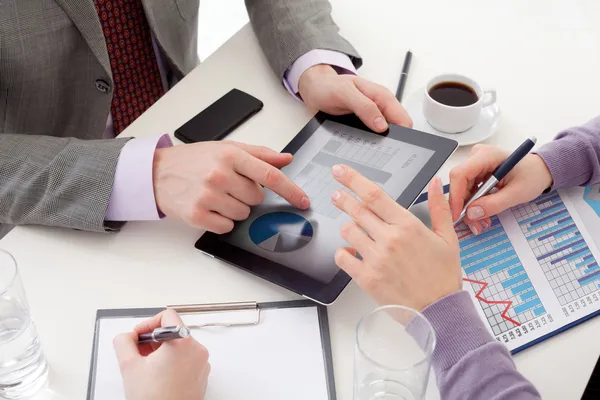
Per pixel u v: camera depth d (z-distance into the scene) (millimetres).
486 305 867
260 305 860
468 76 1145
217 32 2324
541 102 1139
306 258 885
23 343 772
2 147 1004
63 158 973
